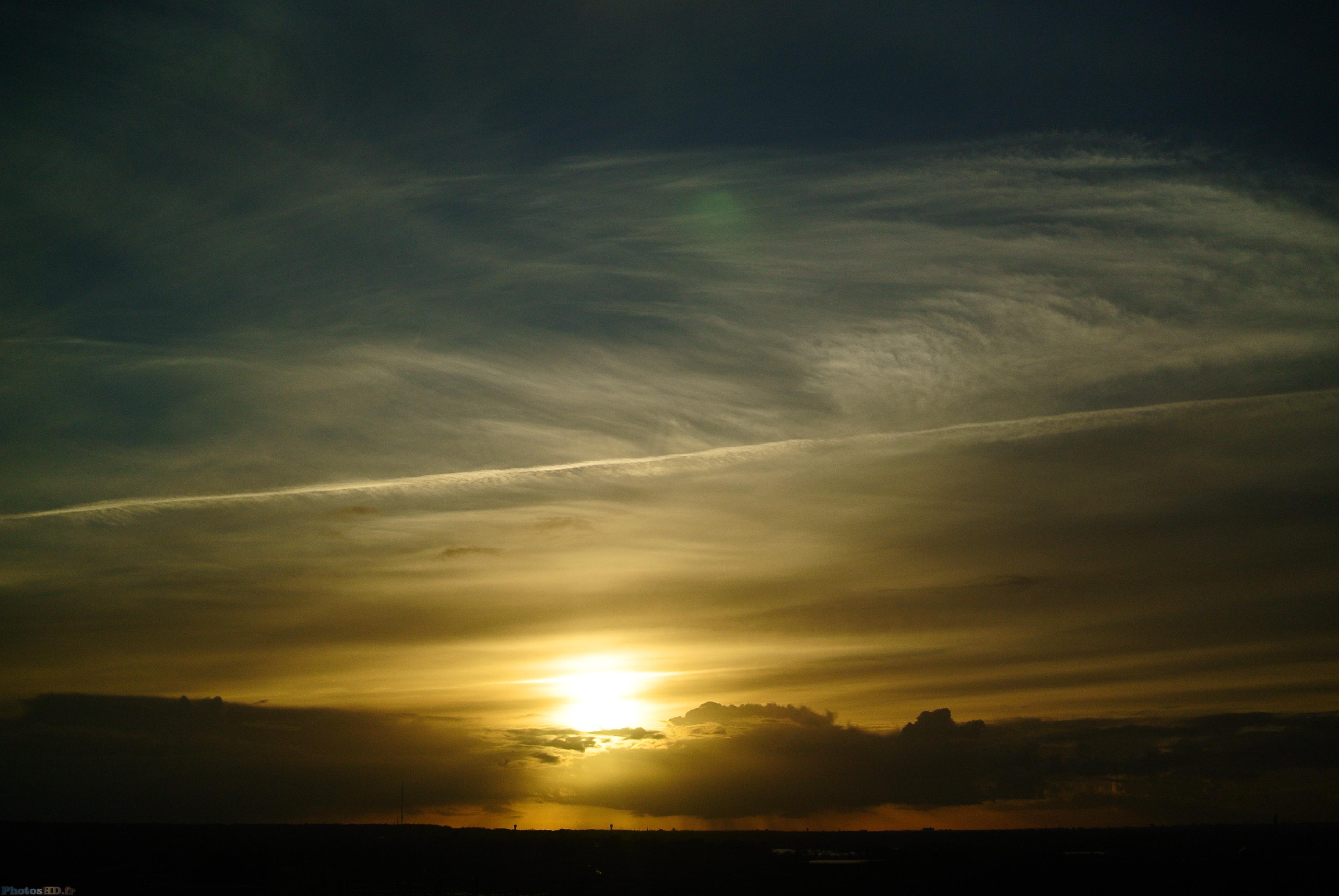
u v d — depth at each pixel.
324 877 139.25
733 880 136.00
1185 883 130.25
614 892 119.81
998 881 132.62
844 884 131.00
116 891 113.25
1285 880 133.50
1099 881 132.75
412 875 143.50
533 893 118.50
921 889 122.38
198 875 136.50
